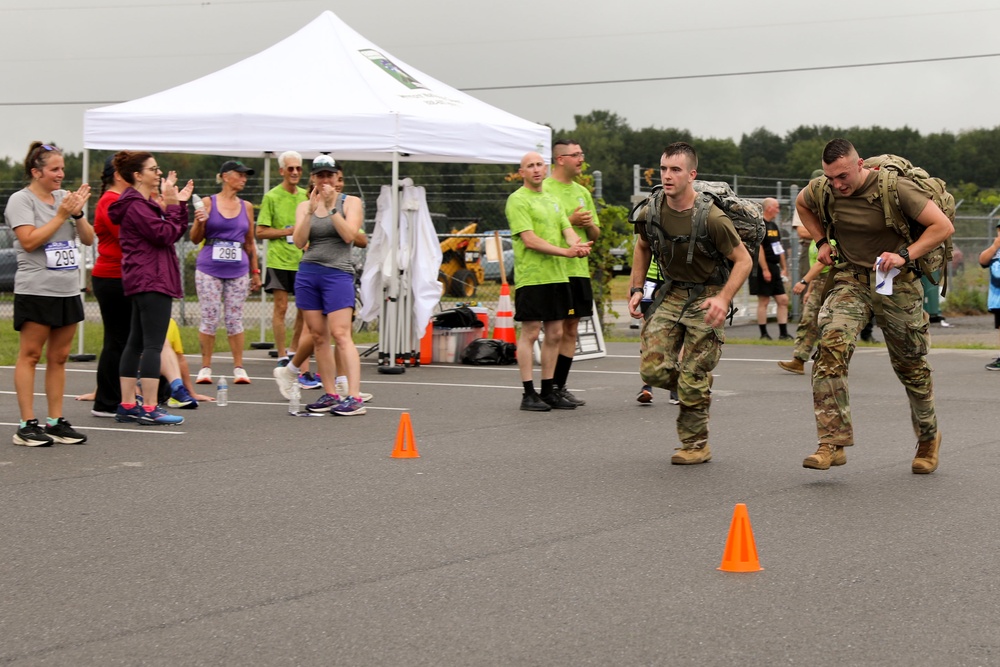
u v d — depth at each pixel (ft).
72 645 13.55
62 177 26.22
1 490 21.85
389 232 42.75
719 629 14.05
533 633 13.91
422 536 18.53
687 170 23.24
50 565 16.88
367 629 14.07
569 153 33.35
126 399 30.09
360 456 25.53
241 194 85.46
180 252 77.15
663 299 24.59
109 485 22.34
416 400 35.01
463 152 41.96
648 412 32.58
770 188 74.90
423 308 43.01
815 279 42.11
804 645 13.48
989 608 14.85
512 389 37.78
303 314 31.68
